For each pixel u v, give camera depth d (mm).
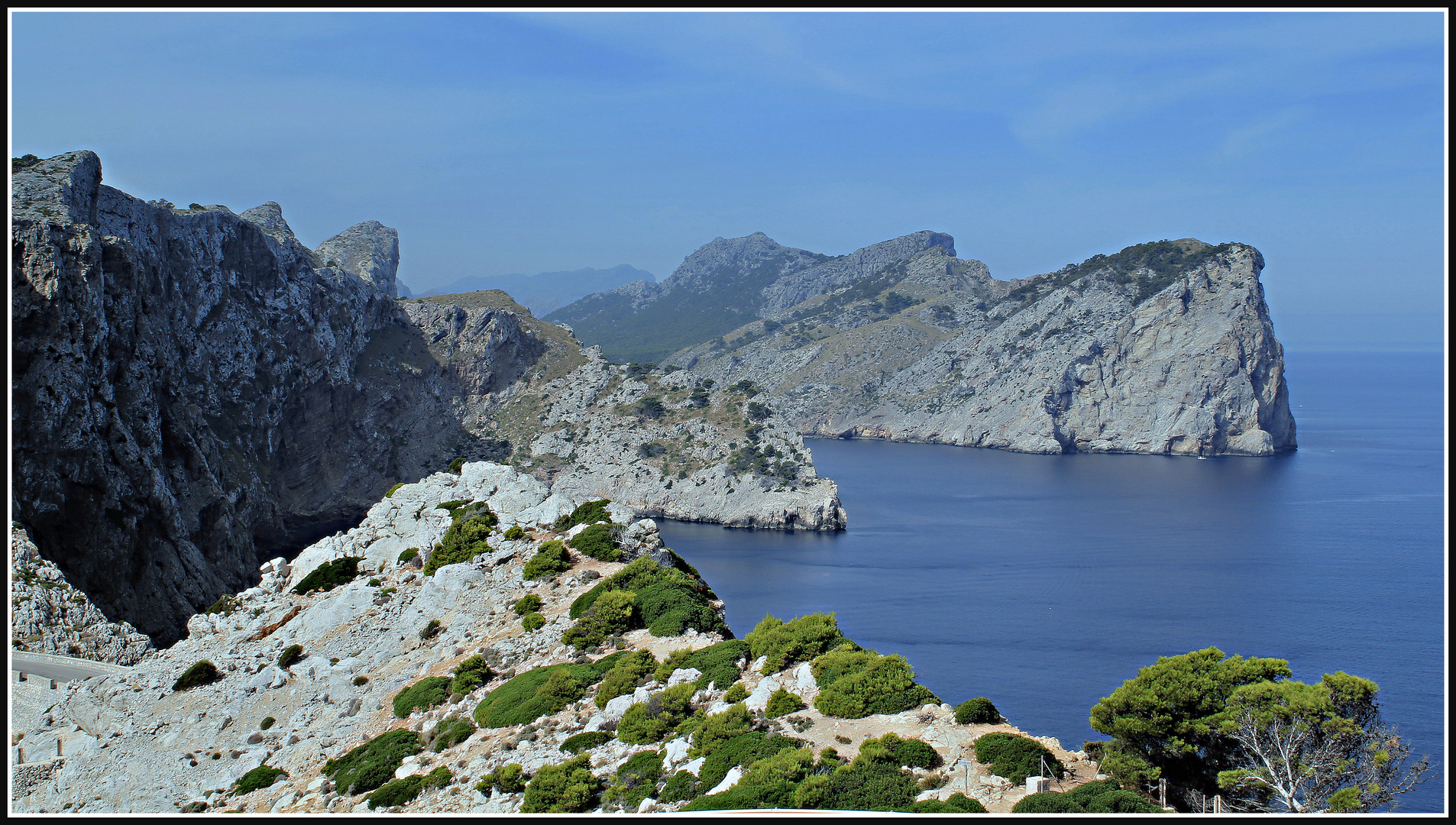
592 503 68312
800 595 163625
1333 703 36406
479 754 42156
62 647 85500
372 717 50438
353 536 67938
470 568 60469
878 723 36500
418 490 71375
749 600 160500
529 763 40375
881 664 39531
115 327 135750
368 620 58500
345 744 48281
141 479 128000
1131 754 35375
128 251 141375
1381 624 140375
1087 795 29922
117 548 120250
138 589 124188
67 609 89875
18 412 112125
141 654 91250
